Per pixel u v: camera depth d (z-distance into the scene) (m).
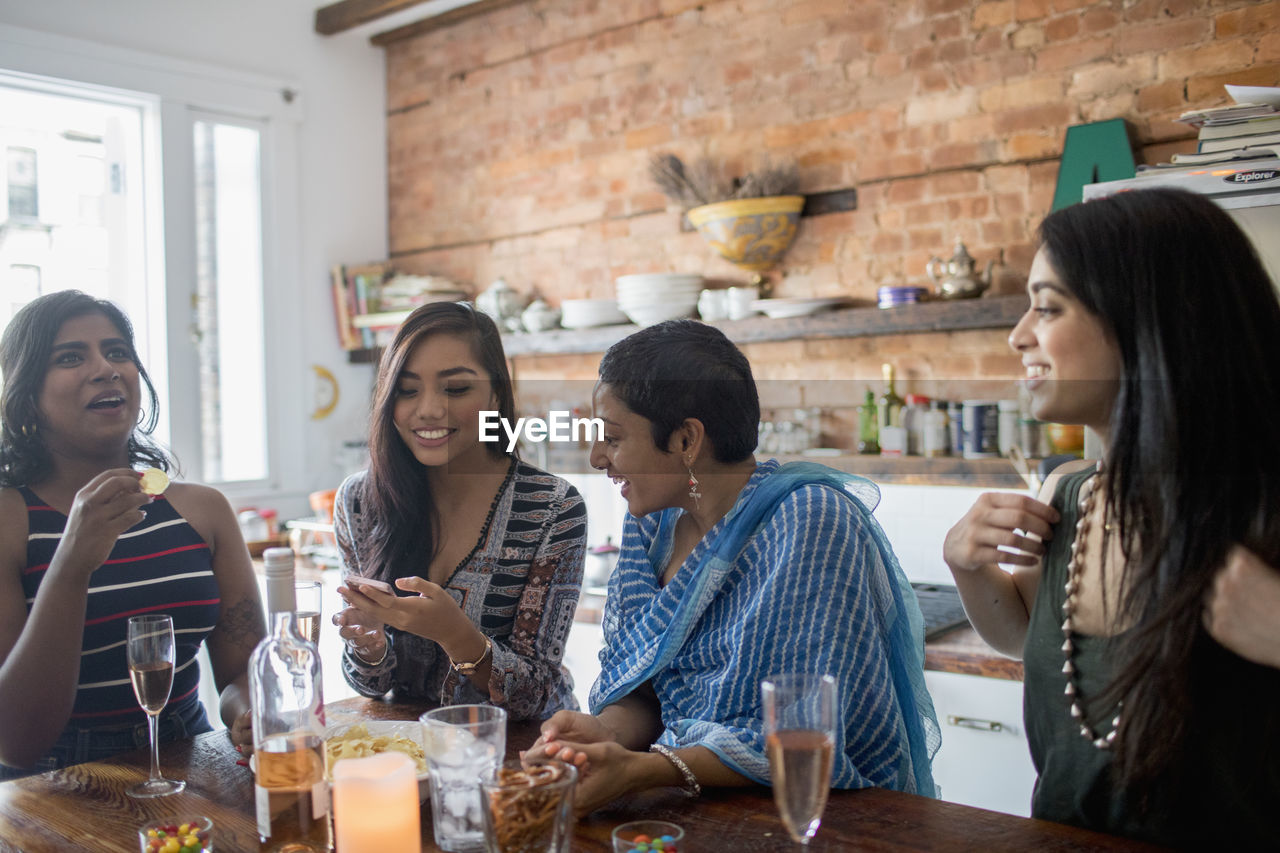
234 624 1.72
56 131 3.32
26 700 1.37
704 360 1.22
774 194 3.01
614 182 3.53
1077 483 1.11
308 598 1.60
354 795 0.92
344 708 1.49
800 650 1.14
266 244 3.79
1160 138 2.50
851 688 1.13
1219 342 0.92
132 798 1.17
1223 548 0.92
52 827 1.10
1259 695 0.94
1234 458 0.92
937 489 2.72
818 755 0.87
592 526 3.19
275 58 3.79
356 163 4.10
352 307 3.95
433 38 4.02
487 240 3.91
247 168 3.74
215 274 3.63
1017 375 2.71
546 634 1.54
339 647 3.08
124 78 3.32
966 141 2.79
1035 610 1.12
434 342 1.51
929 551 2.74
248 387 3.74
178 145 3.48
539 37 3.70
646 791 1.13
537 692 1.43
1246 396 0.92
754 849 0.97
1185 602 0.93
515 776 0.90
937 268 2.73
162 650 1.20
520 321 3.63
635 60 3.45
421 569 1.56
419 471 1.56
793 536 1.19
